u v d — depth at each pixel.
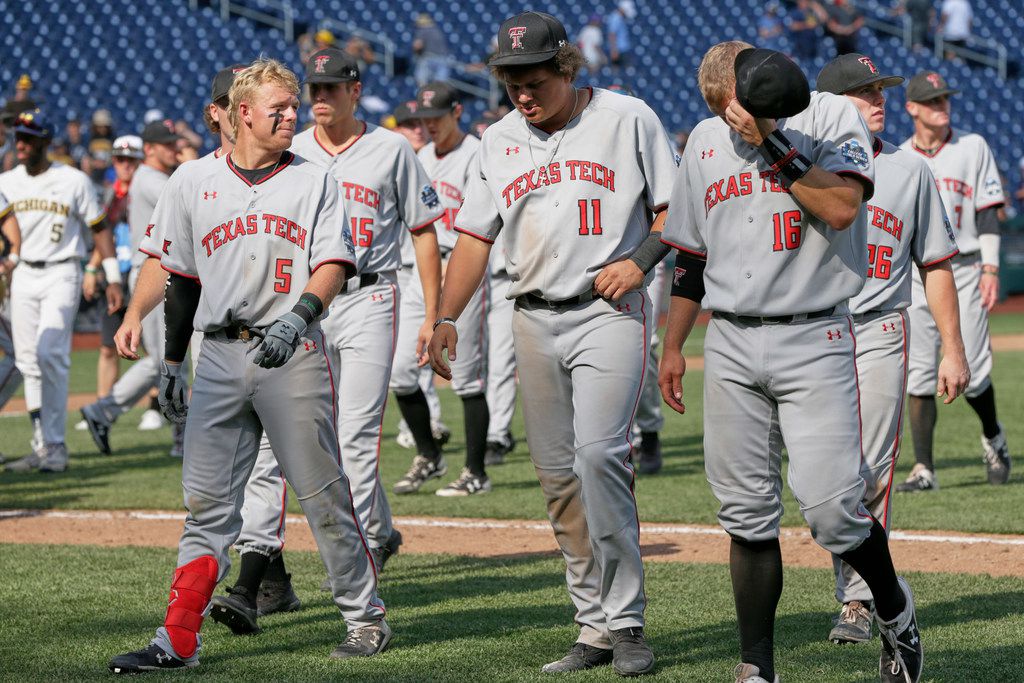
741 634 11.54
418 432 23.33
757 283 10.98
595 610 12.63
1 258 24.94
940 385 13.60
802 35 81.62
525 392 12.95
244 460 12.84
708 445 11.55
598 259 12.40
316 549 19.02
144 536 20.00
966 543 18.39
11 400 43.19
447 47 79.56
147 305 13.68
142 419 36.75
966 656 12.53
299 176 12.56
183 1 74.38
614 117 12.59
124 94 69.50
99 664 12.68
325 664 12.62
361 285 16.59
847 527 10.92
